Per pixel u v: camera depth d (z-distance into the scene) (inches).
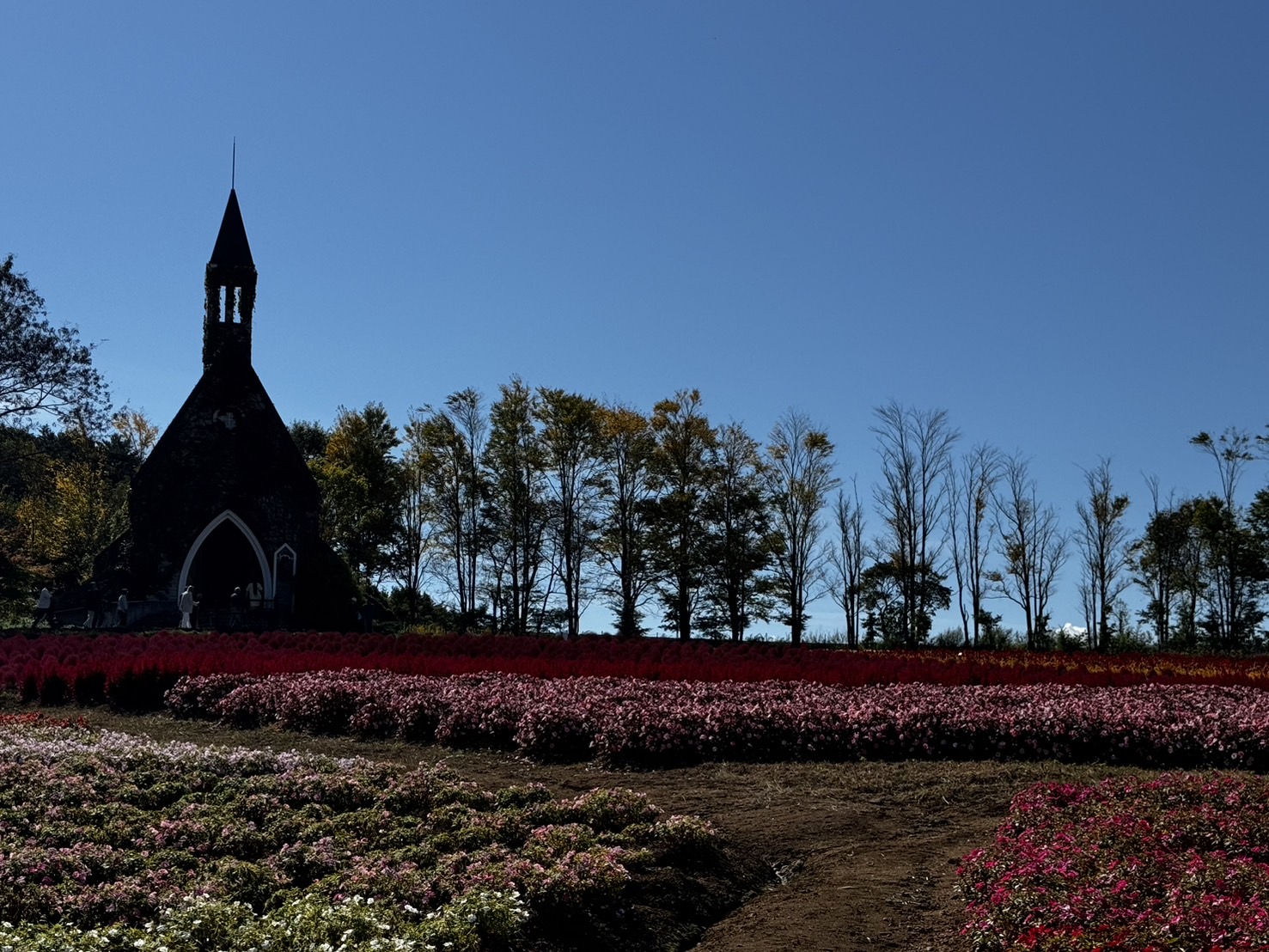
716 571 1897.1
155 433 2837.1
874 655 1179.9
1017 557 1867.6
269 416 1815.9
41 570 1851.6
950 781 524.4
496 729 637.9
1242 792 437.7
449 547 2058.3
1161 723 601.0
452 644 1158.3
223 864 354.6
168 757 507.8
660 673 845.8
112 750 528.4
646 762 585.9
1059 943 268.1
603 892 341.7
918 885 373.4
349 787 449.1
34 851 361.1
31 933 287.0
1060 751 591.8
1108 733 592.7
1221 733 585.6
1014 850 355.9
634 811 424.5
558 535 2015.3
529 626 2032.5
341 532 2288.4
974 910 321.4
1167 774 494.9
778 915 351.9
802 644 1740.9
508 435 2038.6
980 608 1872.5
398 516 2347.4
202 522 1738.4
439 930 291.4
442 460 2075.5
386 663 888.3
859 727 606.5
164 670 820.0
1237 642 1776.6
